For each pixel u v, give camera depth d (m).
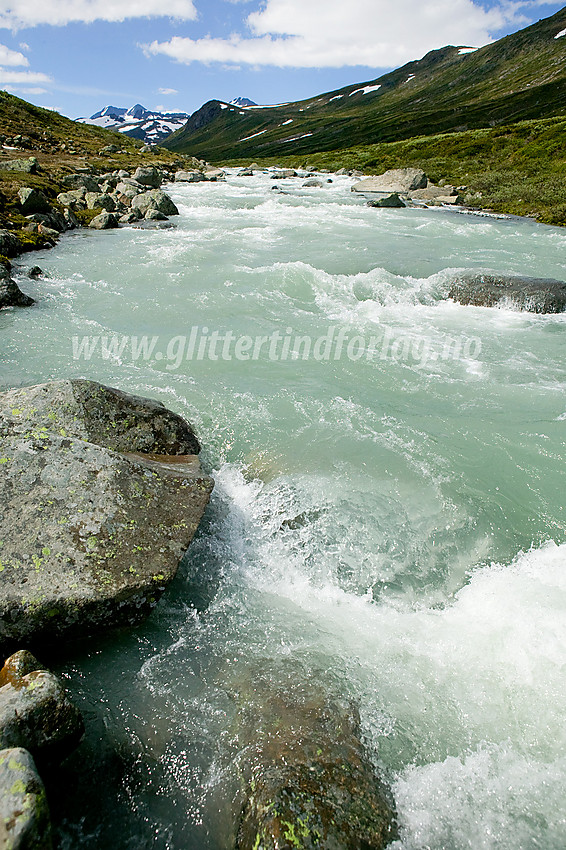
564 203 33.72
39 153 45.12
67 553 5.02
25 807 2.99
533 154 48.12
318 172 66.62
